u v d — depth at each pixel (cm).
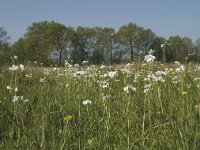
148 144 452
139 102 584
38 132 479
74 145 454
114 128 493
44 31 8612
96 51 4622
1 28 7106
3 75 1071
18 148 452
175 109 546
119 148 448
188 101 557
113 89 735
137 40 7719
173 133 440
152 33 7856
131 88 566
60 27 8488
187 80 734
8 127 547
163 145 435
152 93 645
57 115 583
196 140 418
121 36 7906
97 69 1341
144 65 908
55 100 694
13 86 833
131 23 7850
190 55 734
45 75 1298
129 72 1073
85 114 575
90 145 458
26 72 1335
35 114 579
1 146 467
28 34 8794
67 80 1026
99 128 505
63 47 8494
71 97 754
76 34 8488
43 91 830
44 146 427
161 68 1145
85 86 870
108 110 559
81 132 496
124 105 567
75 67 1452
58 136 483
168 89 673
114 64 1560
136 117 523
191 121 461
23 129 495
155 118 511
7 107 637
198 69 1157
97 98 689
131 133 473
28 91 847
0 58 1692
